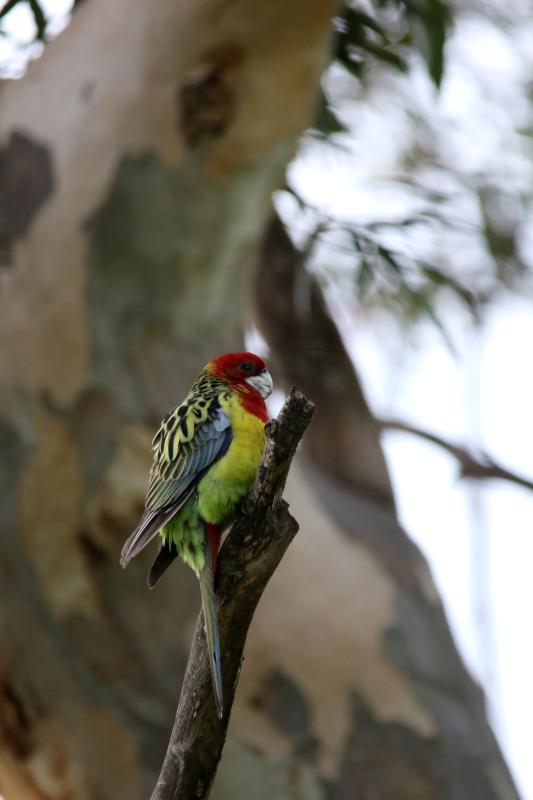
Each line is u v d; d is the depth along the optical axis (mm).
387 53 15828
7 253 12203
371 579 13094
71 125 12445
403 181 18734
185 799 7527
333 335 16703
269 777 12047
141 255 12359
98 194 12266
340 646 12539
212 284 12719
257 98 12438
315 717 12297
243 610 7660
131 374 12180
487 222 18938
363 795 12156
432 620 13242
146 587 11930
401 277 16594
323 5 12141
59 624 11875
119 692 11906
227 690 7617
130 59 12406
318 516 13406
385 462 16031
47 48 13055
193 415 9117
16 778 12344
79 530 11867
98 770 11984
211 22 12133
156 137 12336
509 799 12609
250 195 12703
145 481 11867
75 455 11883
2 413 11875
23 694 12016
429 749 12414
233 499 8891
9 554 11812
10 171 12430
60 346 12031
